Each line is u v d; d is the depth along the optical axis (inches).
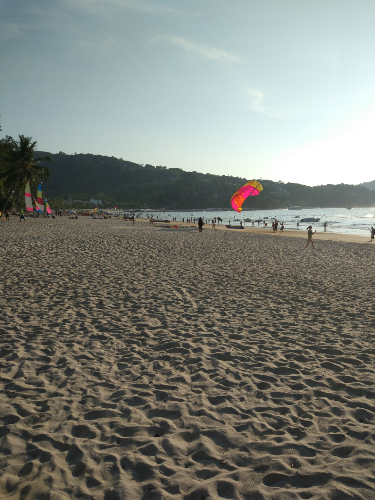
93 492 104.3
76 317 272.2
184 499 101.2
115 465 115.5
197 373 183.9
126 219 2664.9
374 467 113.2
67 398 157.5
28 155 1831.9
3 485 106.6
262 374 183.5
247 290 376.2
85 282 389.1
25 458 119.1
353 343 227.9
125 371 185.9
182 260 573.9
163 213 6752.0
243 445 125.9
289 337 237.6
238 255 659.4
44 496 102.3
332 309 307.7
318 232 1689.2
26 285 364.8
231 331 249.8
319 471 111.8
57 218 2354.8
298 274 477.7
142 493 103.6
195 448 124.3
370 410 148.8
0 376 177.5
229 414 146.2
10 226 1284.4
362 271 512.1
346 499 100.6
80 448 123.3
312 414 146.3
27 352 206.5
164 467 114.0
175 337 235.6
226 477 109.7
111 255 598.9
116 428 135.6
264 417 144.3
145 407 150.7
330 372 187.0
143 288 371.6
